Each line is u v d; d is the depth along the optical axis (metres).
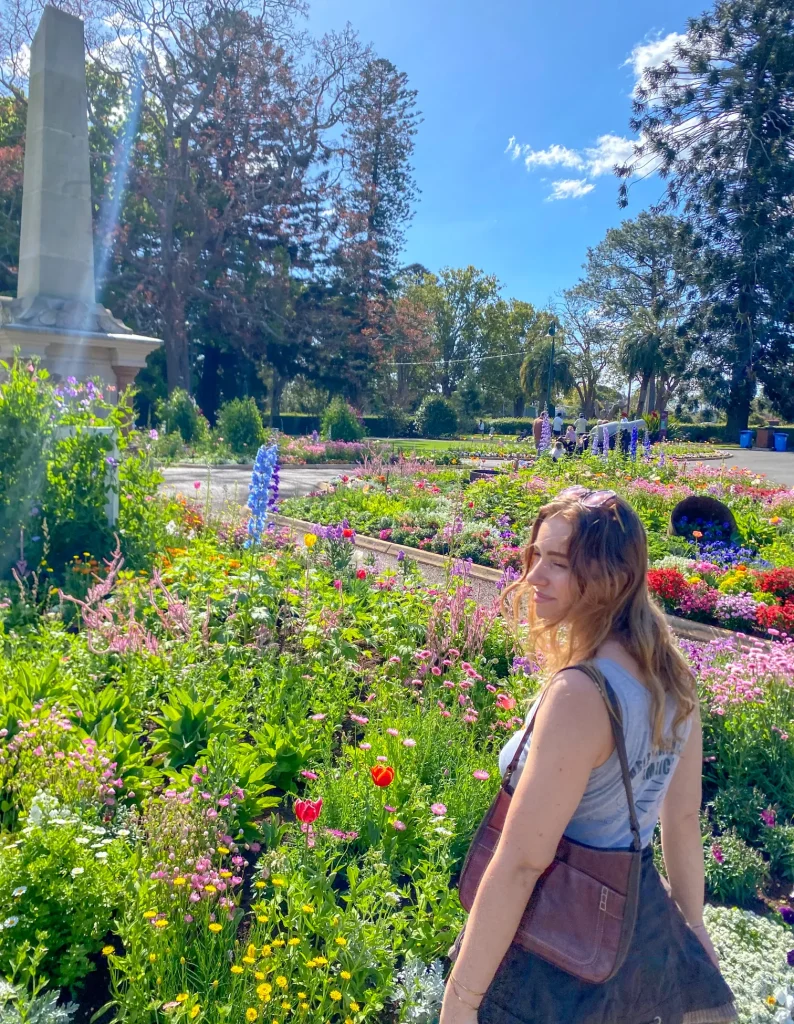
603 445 22.41
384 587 6.48
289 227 39.97
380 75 42.25
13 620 5.29
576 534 1.58
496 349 74.69
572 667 1.49
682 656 1.62
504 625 5.18
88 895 2.45
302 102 37.81
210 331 39.81
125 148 34.28
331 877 2.72
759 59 40.22
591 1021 1.46
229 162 37.59
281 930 2.63
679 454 26.81
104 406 7.43
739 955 2.72
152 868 2.60
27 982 2.20
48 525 6.48
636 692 1.48
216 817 2.83
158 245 37.19
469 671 4.36
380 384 62.66
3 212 33.47
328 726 3.96
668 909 1.60
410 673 4.75
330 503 12.74
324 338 41.31
